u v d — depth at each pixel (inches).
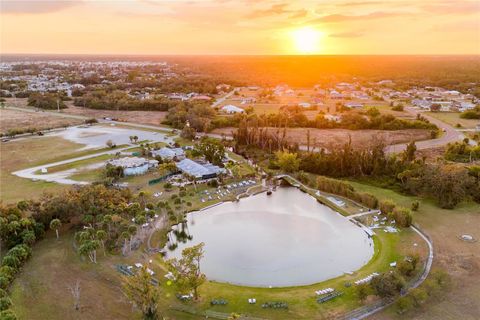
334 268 2696.9
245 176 4648.1
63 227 3201.3
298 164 4813.0
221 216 3614.7
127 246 2910.9
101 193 3380.9
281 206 3855.8
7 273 2353.6
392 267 2615.7
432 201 3759.8
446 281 2399.1
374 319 2064.5
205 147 5329.7
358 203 3809.1
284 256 2869.1
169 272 2549.2
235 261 2797.7
